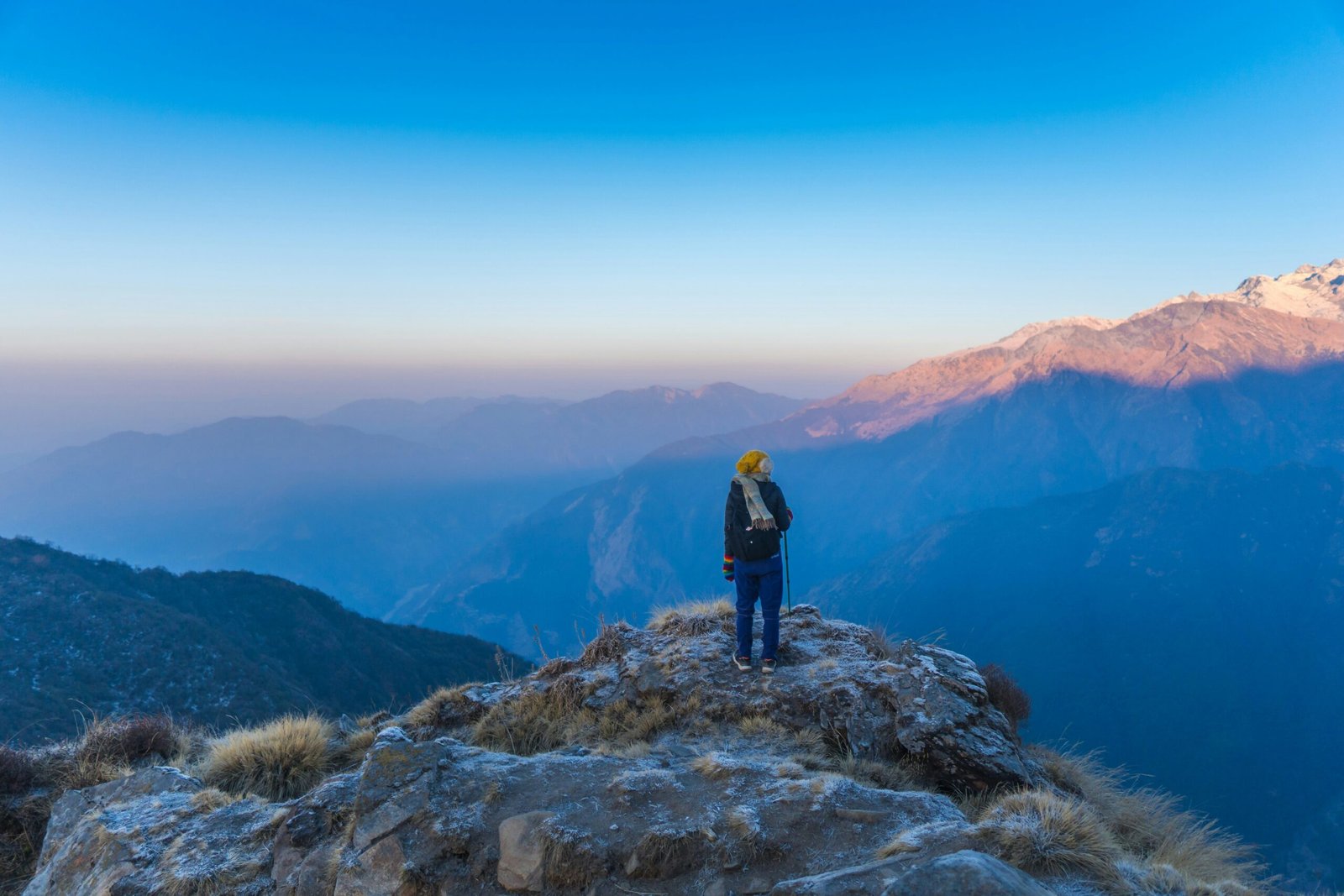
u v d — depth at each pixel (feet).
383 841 15.19
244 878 16.08
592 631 31.73
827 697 23.58
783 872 13.92
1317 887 17.56
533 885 14.19
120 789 22.21
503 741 24.64
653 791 16.57
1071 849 13.17
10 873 21.79
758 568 25.29
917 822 15.07
